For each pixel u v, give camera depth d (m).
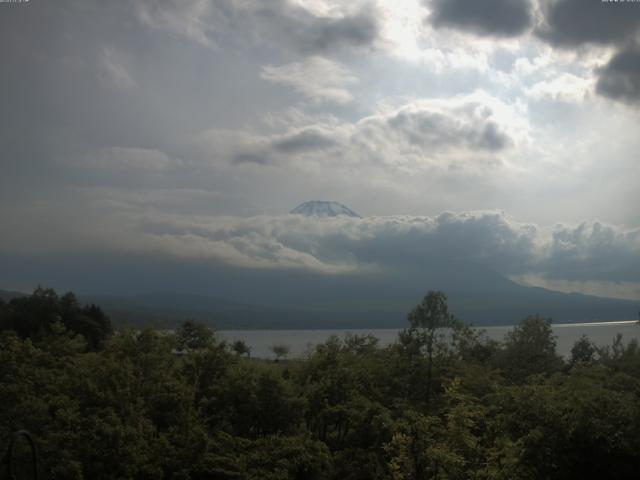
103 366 47.53
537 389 42.78
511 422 41.56
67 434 37.72
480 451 39.75
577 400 41.12
